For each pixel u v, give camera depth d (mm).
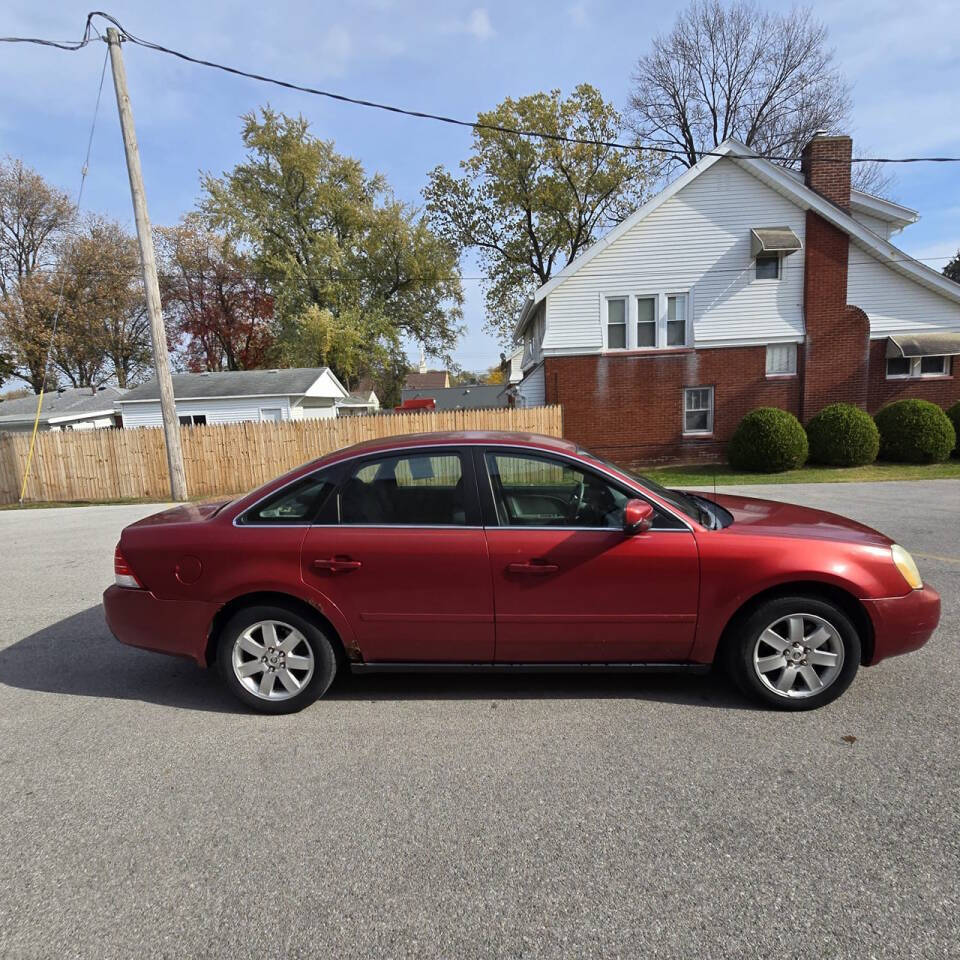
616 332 16875
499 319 33188
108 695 3730
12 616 5340
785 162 28688
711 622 3209
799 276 16281
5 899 2107
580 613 3238
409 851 2291
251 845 2354
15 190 34656
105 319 36438
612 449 17031
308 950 1863
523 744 3025
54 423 28922
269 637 3387
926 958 1769
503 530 3268
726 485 12891
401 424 15195
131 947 1894
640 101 30578
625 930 1898
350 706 3490
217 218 32344
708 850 2246
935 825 2338
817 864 2156
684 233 16391
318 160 33375
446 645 3342
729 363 16609
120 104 10406
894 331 16453
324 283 34375
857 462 14781
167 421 11742
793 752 2879
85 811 2592
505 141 27969
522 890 2080
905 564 3227
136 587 3449
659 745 2975
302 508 3404
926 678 3592
